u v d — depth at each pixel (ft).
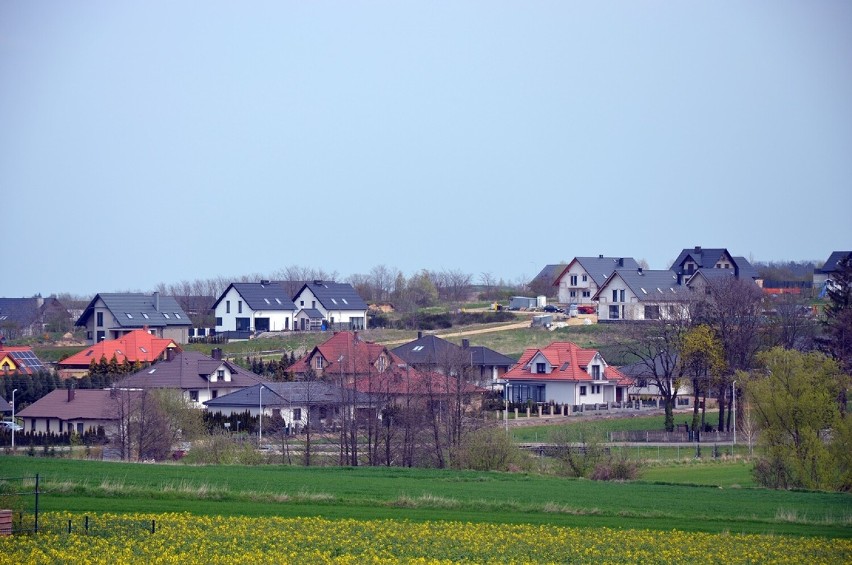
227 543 438.81
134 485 574.97
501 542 459.32
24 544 425.28
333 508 536.42
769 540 476.54
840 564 432.66
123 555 411.75
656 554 441.68
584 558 433.07
